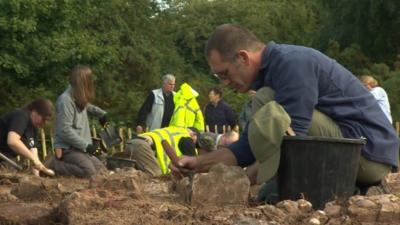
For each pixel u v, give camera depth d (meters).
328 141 5.80
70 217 5.46
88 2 25.72
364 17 39.12
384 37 38.72
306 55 6.07
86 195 5.79
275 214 5.48
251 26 46.00
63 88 25.52
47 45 24.36
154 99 15.73
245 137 6.14
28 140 11.79
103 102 31.14
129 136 17.64
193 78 38.22
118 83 32.38
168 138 12.33
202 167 6.26
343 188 5.91
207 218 5.39
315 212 5.56
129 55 33.38
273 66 6.08
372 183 6.36
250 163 6.22
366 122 6.20
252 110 6.15
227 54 6.19
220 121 17.58
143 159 12.31
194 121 15.16
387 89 30.91
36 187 6.75
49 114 11.78
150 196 6.55
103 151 13.44
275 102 5.88
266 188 6.49
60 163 11.73
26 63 24.30
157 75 34.25
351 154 5.89
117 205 5.78
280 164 5.97
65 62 24.73
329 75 6.12
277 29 48.19
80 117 11.98
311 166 5.85
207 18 44.31
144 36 35.97
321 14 49.25
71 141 11.77
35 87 25.42
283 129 5.76
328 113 6.12
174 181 7.17
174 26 43.28
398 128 19.64
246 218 5.23
